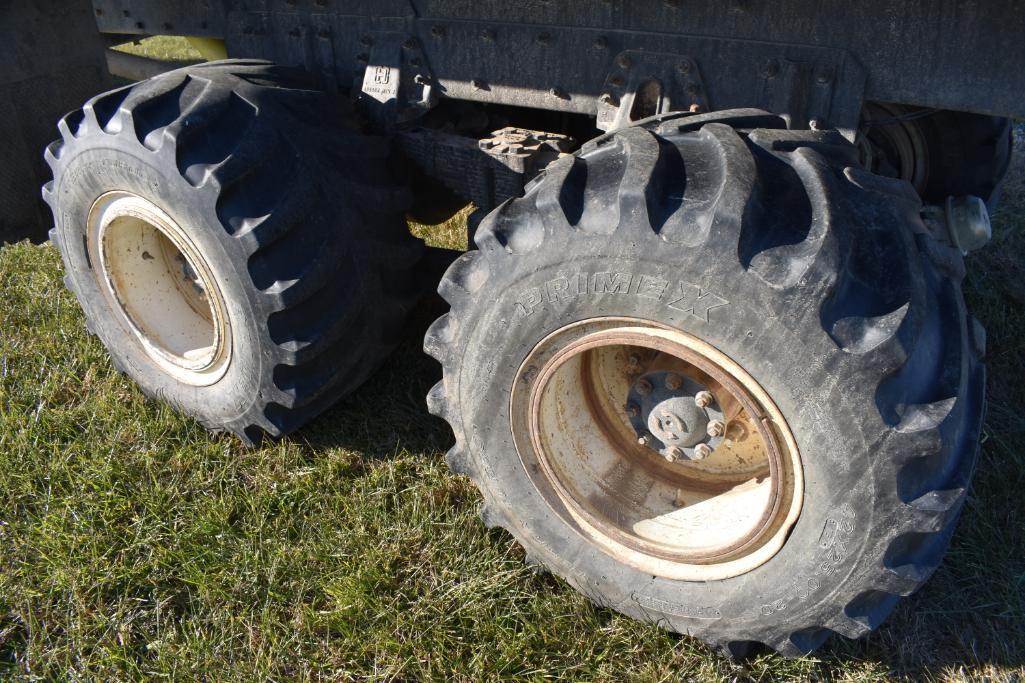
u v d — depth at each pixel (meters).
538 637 2.41
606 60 2.47
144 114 2.62
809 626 2.14
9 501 2.88
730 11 2.26
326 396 2.91
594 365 2.48
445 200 3.23
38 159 3.31
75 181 2.91
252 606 2.54
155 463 3.00
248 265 2.53
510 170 2.67
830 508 1.94
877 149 3.23
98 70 3.42
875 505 1.89
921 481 1.90
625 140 2.10
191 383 3.07
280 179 2.58
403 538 2.71
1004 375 3.50
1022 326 3.79
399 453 3.06
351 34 2.91
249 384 2.83
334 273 2.67
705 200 1.91
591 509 2.39
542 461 2.36
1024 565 2.66
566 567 2.46
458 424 2.44
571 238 2.00
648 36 2.39
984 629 2.48
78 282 3.24
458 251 3.30
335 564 2.64
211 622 2.50
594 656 2.38
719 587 2.22
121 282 3.12
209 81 2.65
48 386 3.38
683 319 1.94
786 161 2.04
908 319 1.80
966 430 2.08
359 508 2.82
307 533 2.75
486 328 2.23
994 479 2.96
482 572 2.58
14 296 4.03
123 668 2.39
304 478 2.93
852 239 1.86
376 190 2.78
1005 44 2.00
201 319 3.29
